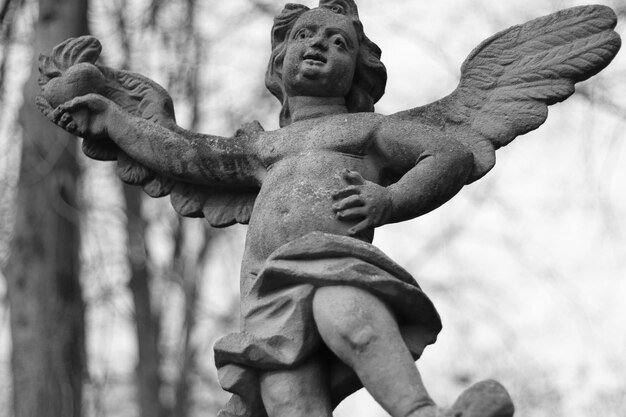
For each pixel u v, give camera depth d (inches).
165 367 434.0
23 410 377.4
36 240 390.6
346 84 217.3
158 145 219.8
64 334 384.8
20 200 391.5
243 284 204.5
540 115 216.1
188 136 220.5
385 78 222.8
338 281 192.5
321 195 204.4
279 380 195.8
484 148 214.2
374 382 187.5
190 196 223.8
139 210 425.1
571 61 217.6
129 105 227.9
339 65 215.8
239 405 201.8
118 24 402.6
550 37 219.8
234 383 196.4
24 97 390.6
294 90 217.5
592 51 217.6
